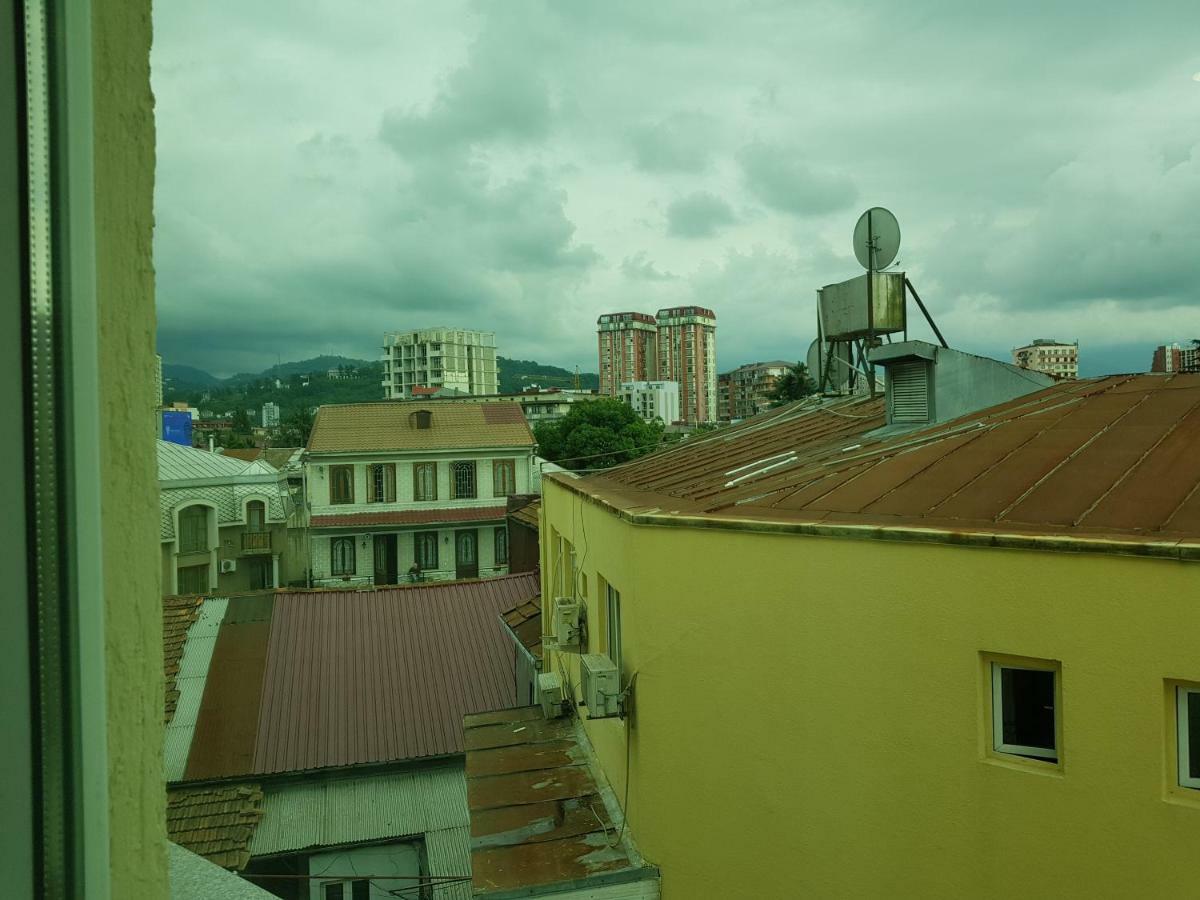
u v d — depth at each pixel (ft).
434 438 143.23
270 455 226.58
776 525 21.83
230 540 131.03
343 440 140.15
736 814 22.75
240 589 132.57
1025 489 21.97
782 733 21.81
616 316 588.09
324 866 48.32
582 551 34.83
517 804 29.48
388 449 139.23
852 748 20.57
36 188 3.04
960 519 20.94
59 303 3.11
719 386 636.07
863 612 20.38
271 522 135.33
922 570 19.45
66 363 3.13
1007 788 18.38
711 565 23.30
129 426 3.66
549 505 46.70
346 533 137.49
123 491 3.61
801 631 21.49
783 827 21.80
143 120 3.80
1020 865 18.22
